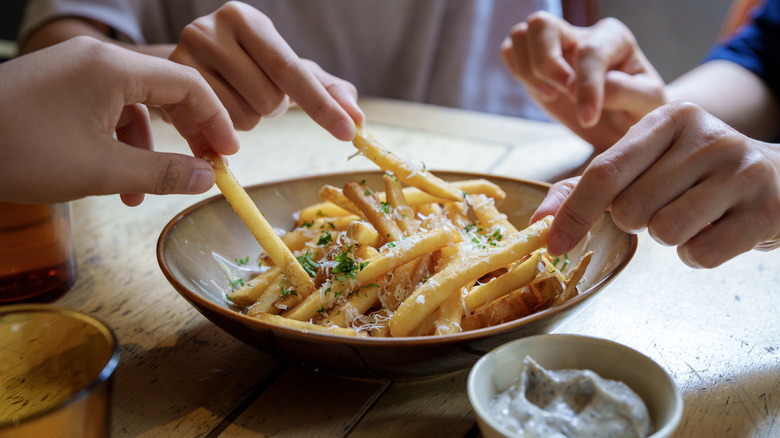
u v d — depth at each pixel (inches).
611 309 17.6
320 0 44.0
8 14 61.2
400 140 29.6
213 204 18.5
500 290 15.3
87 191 14.8
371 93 47.4
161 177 14.9
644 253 20.2
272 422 14.4
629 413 12.1
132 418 14.5
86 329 13.1
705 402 14.7
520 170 26.2
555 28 29.2
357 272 15.3
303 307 15.3
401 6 44.8
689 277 19.0
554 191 17.1
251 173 26.2
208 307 14.0
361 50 46.0
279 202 19.8
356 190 17.4
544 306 15.6
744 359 15.9
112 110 14.7
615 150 14.9
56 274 18.3
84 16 35.3
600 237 17.2
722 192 14.5
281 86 19.2
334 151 28.7
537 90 30.0
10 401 13.7
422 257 16.3
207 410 14.7
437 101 47.6
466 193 19.0
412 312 14.5
